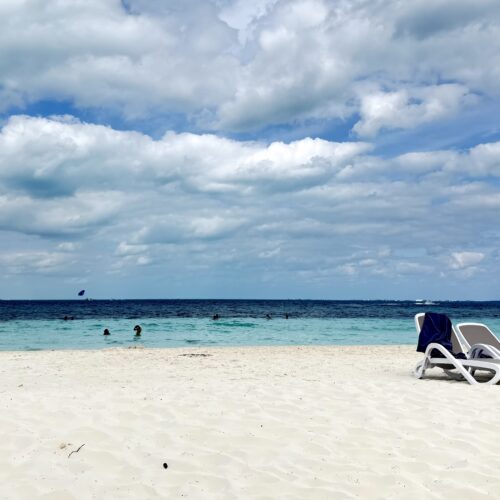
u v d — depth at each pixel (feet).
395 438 17.29
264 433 17.74
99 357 45.06
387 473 14.29
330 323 125.08
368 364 39.83
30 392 24.81
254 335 87.04
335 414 20.26
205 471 14.43
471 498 12.74
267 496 12.78
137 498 12.69
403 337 85.81
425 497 12.78
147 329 98.17
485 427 18.57
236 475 14.16
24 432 17.10
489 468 14.61
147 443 16.57
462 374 31.22
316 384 27.17
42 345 67.15
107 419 19.02
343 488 13.32
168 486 13.43
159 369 36.14
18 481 13.35
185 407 21.02
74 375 32.89
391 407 21.43
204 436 17.33
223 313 186.80
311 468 14.69
